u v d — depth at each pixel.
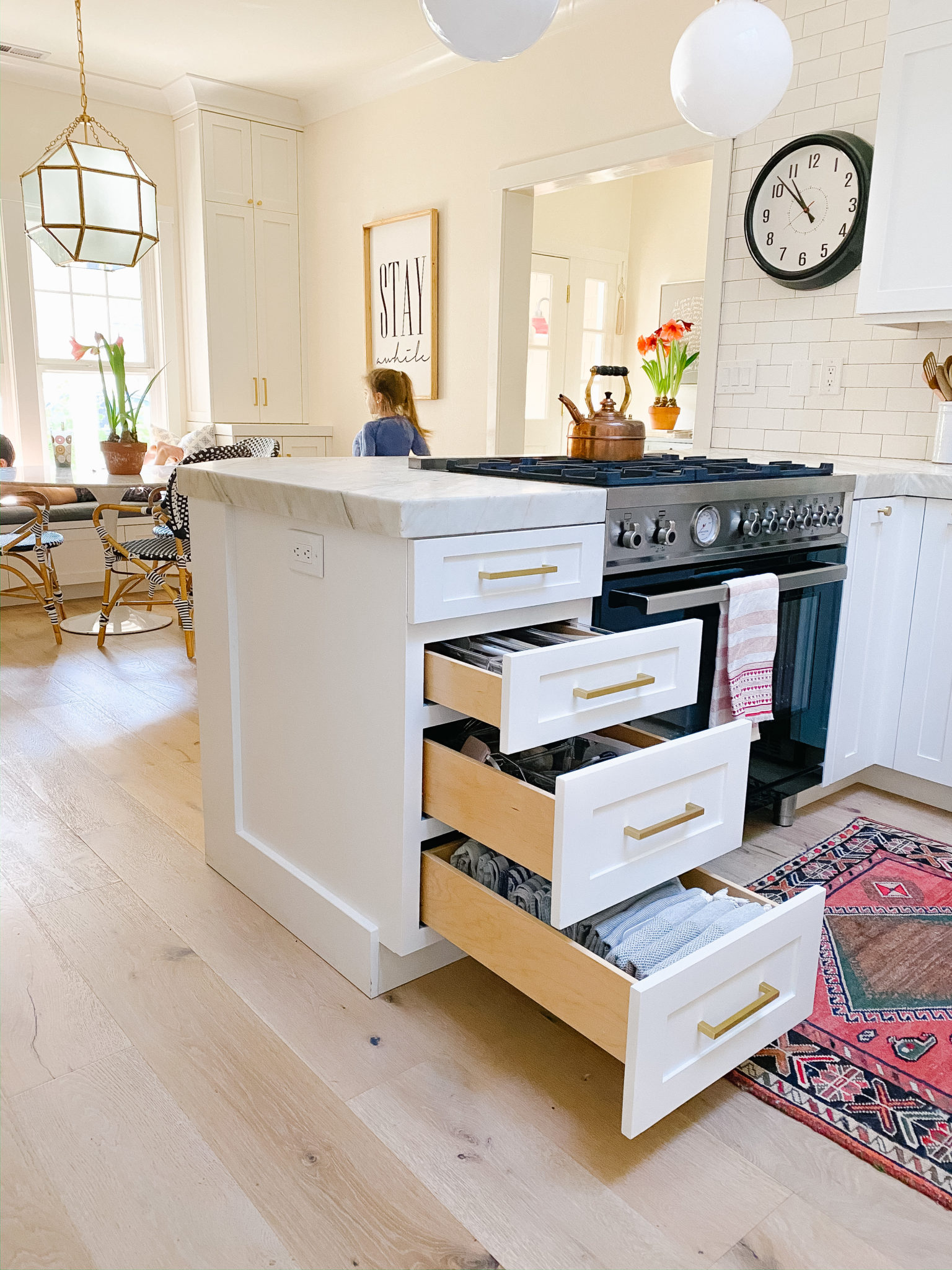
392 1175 1.33
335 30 4.53
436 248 4.86
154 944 1.92
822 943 1.96
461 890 1.58
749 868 2.29
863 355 3.08
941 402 2.79
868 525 2.51
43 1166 1.33
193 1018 1.68
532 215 4.55
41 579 4.85
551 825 1.37
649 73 3.68
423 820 1.64
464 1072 1.56
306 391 6.16
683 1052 1.31
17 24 4.51
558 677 1.48
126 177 3.78
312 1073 1.54
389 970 1.77
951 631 2.54
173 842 2.39
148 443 5.79
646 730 2.01
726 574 2.13
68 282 5.50
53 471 4.52
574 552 1.75
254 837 2.10
